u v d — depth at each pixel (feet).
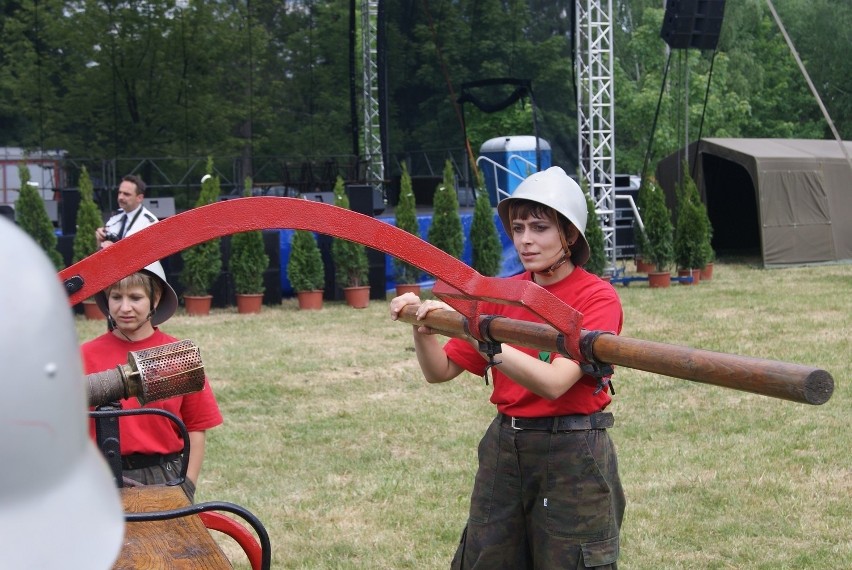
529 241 11.40
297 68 92.38
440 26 74.64
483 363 11.84
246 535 11.09
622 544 19.49
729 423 28.50
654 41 130.62
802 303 52.34
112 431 9.54
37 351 3.49
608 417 11.48
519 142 75.97
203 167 86.84
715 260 80.07
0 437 3.44
